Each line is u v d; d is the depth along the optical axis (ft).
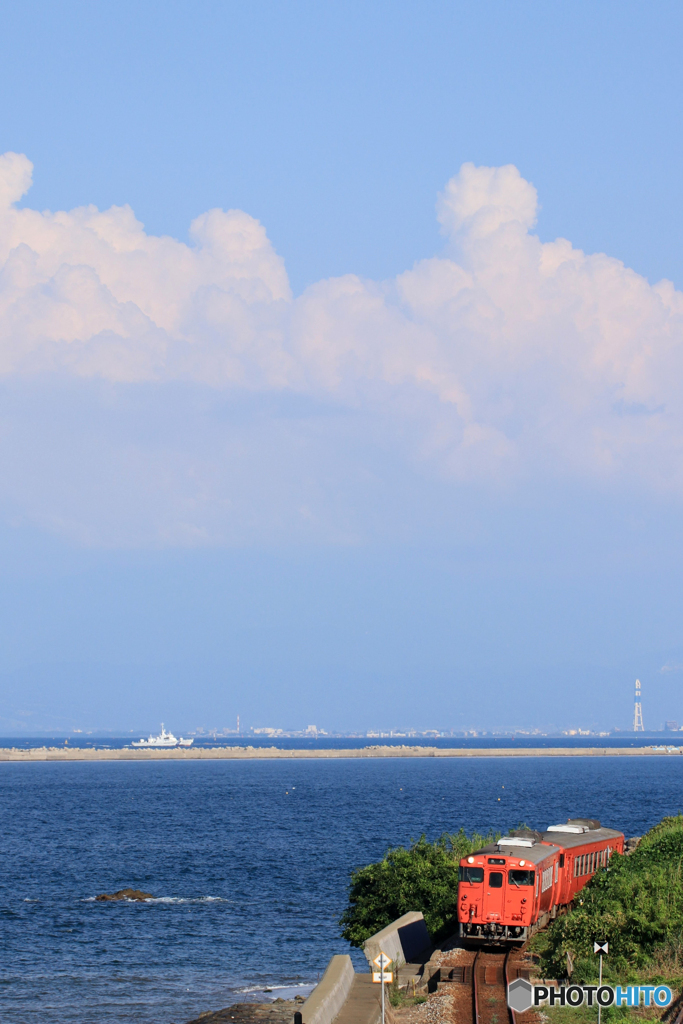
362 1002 234.38
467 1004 224.74
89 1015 322.96
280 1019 295.48
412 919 309.22
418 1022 216.33
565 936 258.16
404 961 282.15
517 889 274.98
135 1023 313.12
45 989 355.15
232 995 345.72
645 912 261.44
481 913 276.21
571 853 314.76
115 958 401.70
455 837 394.93
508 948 276.62
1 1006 333.21
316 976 371.56
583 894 288.51
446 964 262.47
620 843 369.50
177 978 370.32
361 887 361.10
